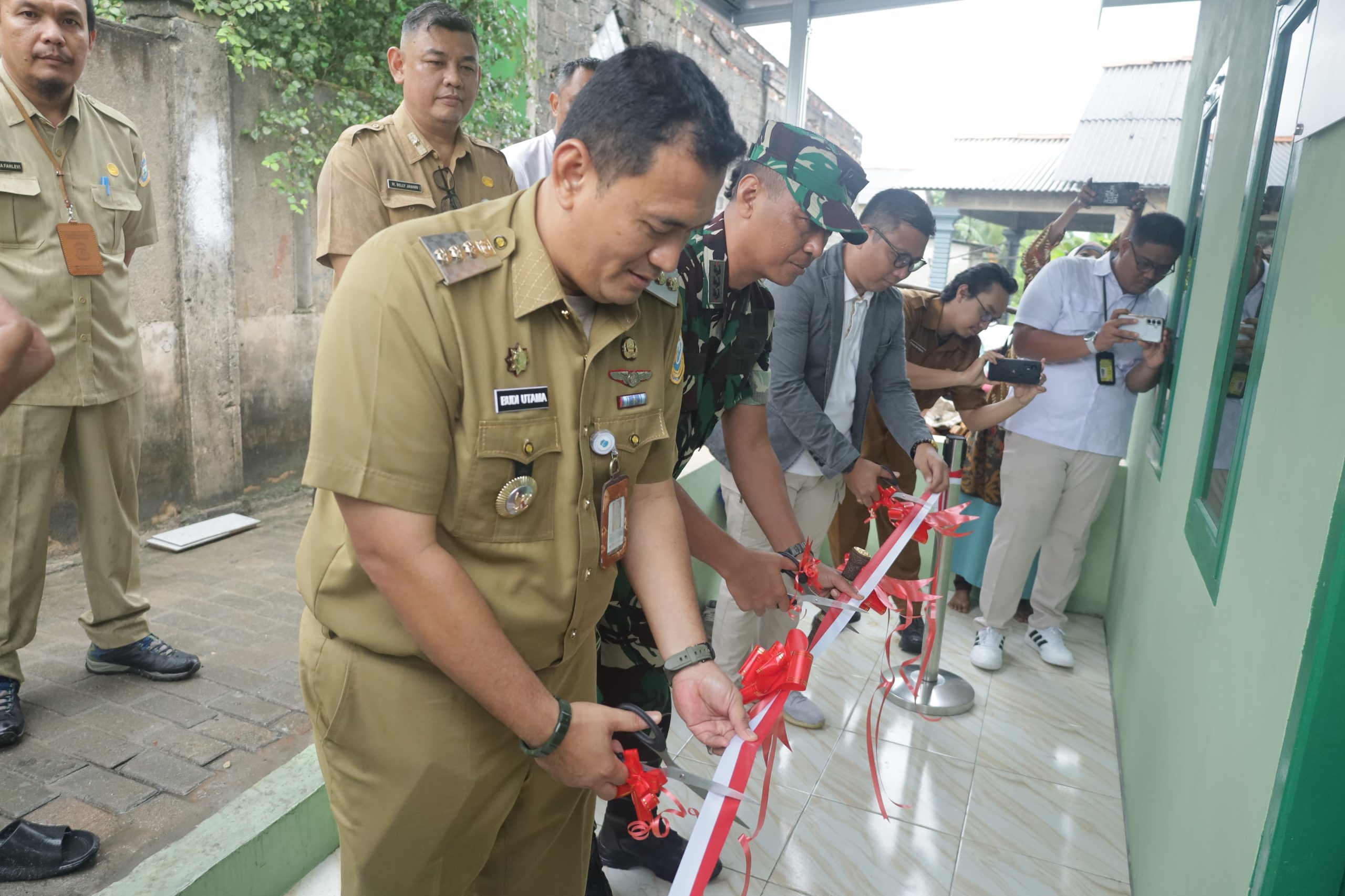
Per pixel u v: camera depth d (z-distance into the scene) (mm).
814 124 7035
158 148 3227
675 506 1274
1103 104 6129
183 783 1896
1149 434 3027
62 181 2090
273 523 3680
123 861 1657
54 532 3051
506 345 984
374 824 1110
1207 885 1424
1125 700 2648
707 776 2379
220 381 3559
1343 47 1218
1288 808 1053
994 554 3141
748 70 6309
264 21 3475
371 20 3801
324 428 931
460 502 992
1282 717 1164
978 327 2980
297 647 2555
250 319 3676
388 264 935
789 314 2277
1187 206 2998
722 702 1142
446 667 965
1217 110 2553
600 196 915
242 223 3584
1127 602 2975
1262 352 1518
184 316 3385
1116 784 2451
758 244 1531
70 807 1795
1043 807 2328
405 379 924
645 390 1130
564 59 4977
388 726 1073
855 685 2941
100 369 2133
